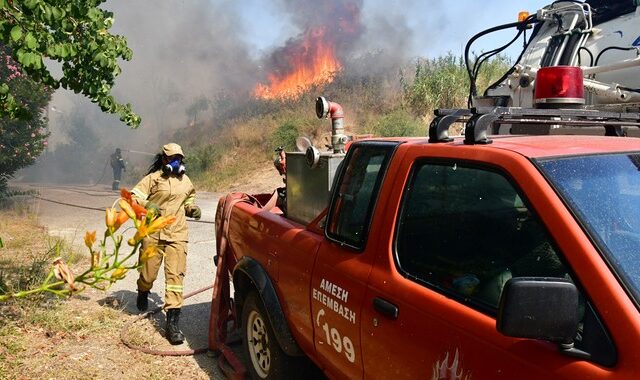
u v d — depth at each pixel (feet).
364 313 8.20
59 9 10.96
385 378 7.85
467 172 7.36
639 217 6.31
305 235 10.55
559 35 18.30
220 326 14.88
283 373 11.30
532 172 6.45
